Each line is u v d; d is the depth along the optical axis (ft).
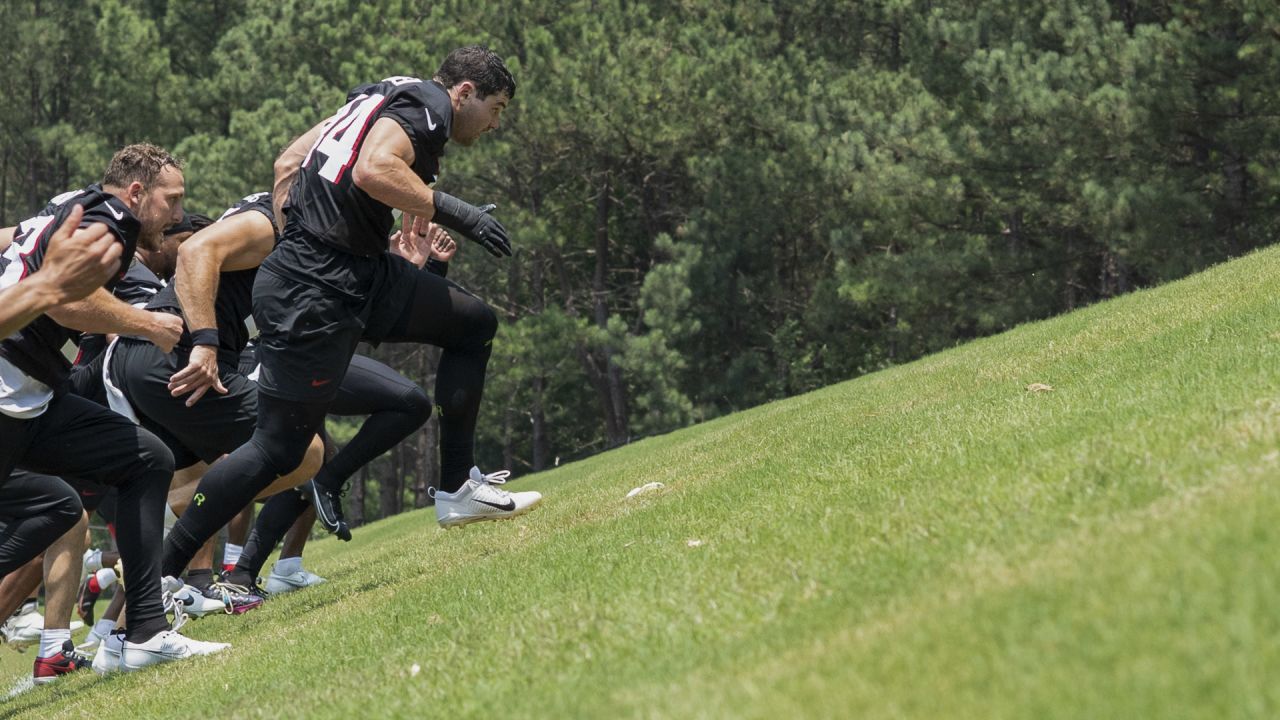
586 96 147.23
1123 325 45.29
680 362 151.33
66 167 184.34
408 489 230.89
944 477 22.65
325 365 29.63
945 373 55.11
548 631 19.06
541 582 24.39
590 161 166.09
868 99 153.58
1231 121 118.32
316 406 29.99
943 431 29.45
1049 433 23.82
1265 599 11.51
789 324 167.73
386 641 23.43
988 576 14.71
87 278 22.03
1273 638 10.84
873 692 11.94
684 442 78.43
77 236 21.91
